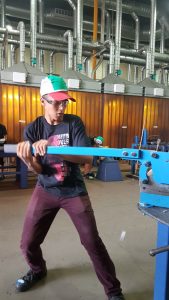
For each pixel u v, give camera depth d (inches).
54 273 76.4
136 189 173.8
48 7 289.1
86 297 66.7
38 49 280.2
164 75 355.6
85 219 55.6
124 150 39.3
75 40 248.2
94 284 71.9
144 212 41.1
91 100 250.7
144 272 78.4
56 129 57.2
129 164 264.8
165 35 303.7
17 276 74.5
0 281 72.1
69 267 79.5
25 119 225.9
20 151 45.4
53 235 100.3
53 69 320.2
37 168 54.6
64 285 71.2
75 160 53.9
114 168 195.8
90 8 294.0
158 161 38.7
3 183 182.4
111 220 118.1
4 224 110.6
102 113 257.3
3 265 79.7
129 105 268.5
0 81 211.8
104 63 340.5
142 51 286.2
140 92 269.4
